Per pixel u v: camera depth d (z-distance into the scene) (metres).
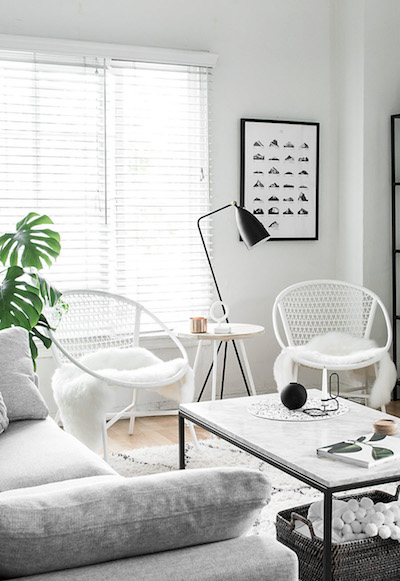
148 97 4.41
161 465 3.38
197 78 4.53
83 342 4.09
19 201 4.19
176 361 3.62
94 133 4.29
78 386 3.22
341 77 4.88
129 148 4.40
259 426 2.59
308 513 2.29
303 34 4.80
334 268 5.00
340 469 2.08
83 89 4.23
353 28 4.74
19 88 4.11
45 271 4.25
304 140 4.82
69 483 1.95
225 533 1.26
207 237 4.62
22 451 2.31
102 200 4.34
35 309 3.29
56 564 1.14
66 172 4.25
